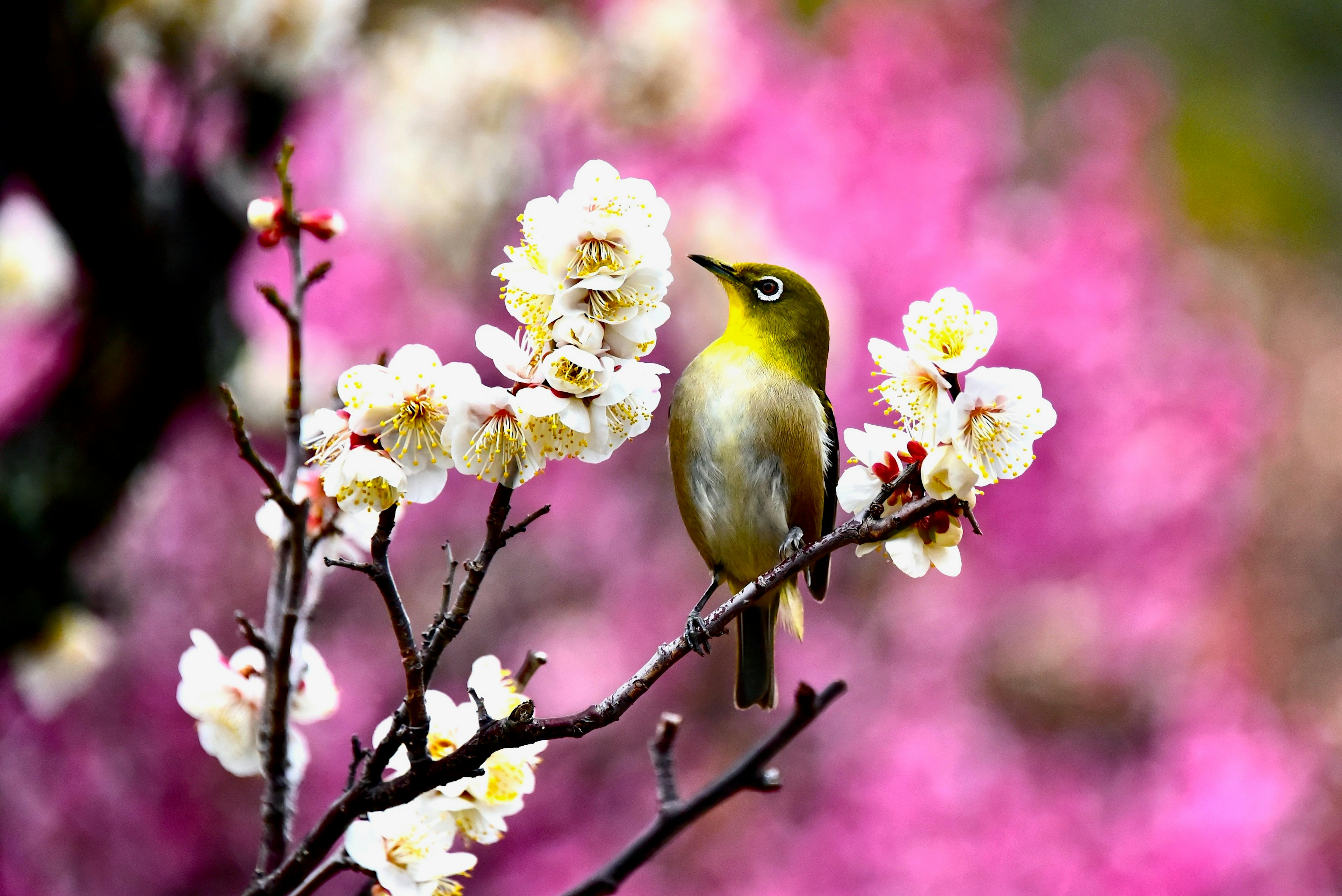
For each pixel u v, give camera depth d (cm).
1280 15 2569
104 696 1118
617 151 1260
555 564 1284
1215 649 1434
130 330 810
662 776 462
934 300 340
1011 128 1575
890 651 1326
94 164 748
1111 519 1376
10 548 779
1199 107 2466
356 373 314
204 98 846
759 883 1178
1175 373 1448
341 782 1164
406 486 314
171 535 1166
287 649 377
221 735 425
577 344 313
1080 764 1296
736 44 1265
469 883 1166
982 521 1380
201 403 956
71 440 800
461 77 1123
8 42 690
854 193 1373
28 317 966
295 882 341
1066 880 1170
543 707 1223
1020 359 1399
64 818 1078
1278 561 1791
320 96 1128
